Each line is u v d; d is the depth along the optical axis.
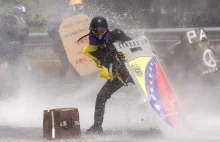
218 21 64.19
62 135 26.69
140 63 27.92
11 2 65.50
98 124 28.38
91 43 27.91
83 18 40.59
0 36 45.84
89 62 40.34
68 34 40.53
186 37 38.97
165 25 64.50
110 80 28.50
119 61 27.64
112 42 27.84
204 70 38.91
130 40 28.06
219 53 53.31
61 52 48.62
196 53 38.78
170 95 28.03
